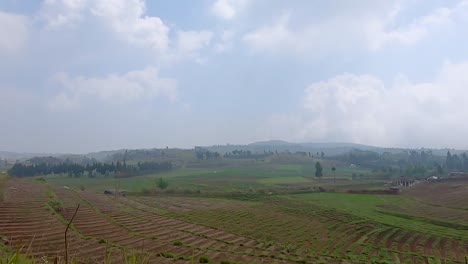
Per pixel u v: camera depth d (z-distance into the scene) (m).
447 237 64.44
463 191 120.25
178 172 199.12
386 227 72.38
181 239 49.53
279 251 48.31
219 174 194.38
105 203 75.19
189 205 86.31
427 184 140.38
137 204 81.44
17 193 66.94
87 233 45.09
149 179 141.88
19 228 41.50
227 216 74.38
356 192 123.56
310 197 110.25
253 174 199.88
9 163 175.88
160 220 63.59
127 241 43.81
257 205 91.81
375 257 49.84
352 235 64.88
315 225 71.94
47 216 50.19
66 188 95.88
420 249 55.97
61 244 35.28
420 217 84.19
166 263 33.28
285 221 73.75
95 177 141.25
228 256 41.47
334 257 48.12
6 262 4.90
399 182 151.25
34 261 5.23
